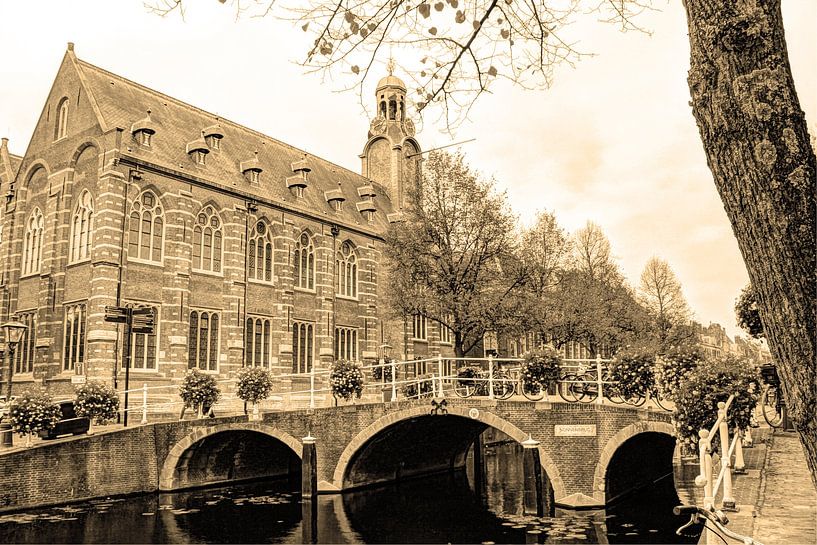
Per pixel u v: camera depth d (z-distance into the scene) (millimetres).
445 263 32281
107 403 24109
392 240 35000
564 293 37625
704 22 3770
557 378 21797
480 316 30906
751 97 3525
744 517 9859
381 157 59281
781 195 3408
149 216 33219
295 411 25141
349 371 26109
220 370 35844
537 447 21266
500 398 22922
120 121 34344
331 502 23484
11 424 21422
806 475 12719
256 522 20328
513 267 32750
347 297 46875
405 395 31547
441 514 21922
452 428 30359
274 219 40688
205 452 26531
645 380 20141
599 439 21016
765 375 13844
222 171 38750
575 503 21000
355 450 24438
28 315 35406
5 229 37562
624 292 50344
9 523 19109
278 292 40219
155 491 24953
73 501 22125
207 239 36344
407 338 50938
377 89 60719
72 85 35125
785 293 3367
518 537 17938
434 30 6648
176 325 33188
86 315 31797
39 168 36594
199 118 41750
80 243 33125
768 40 3592
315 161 52156
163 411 30672
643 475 27609
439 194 33562
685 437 13578
